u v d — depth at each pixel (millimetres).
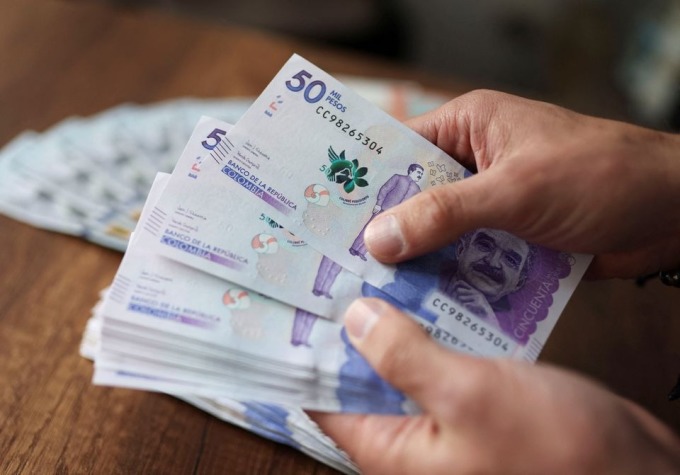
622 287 745
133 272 495
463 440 420
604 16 1638
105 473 529
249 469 542
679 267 631
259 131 560
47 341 620
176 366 475
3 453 533
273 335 486
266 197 544
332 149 566
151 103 897
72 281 676
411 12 1739
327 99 575
